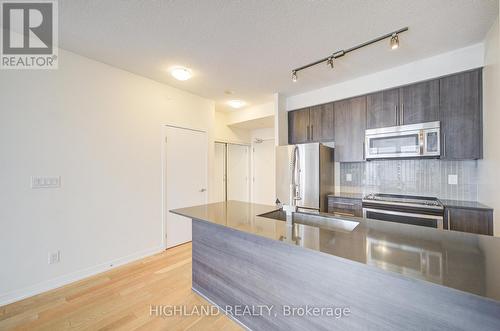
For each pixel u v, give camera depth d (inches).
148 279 93.0
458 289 28.1
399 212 96.3
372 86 114.4
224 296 71.9
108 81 104.2
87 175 96.9
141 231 115.6
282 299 56.4
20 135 80.0
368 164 128.2
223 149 207.8
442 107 95.9
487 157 83.4
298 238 49.4
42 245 84.3
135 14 69.6
